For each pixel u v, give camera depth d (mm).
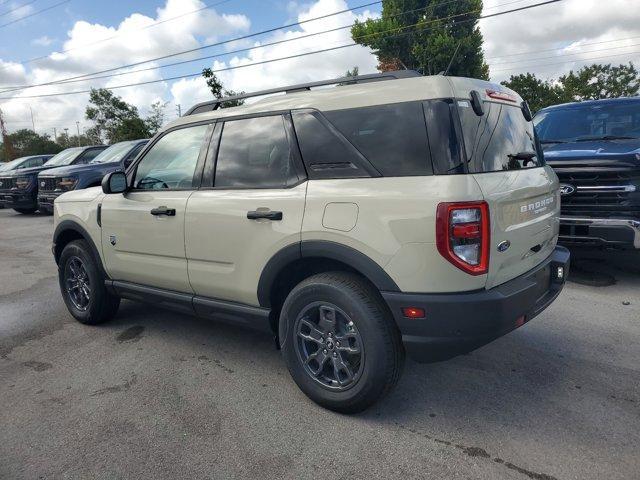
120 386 3424
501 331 2635
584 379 3340
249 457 2596
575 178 5105
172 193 3693
